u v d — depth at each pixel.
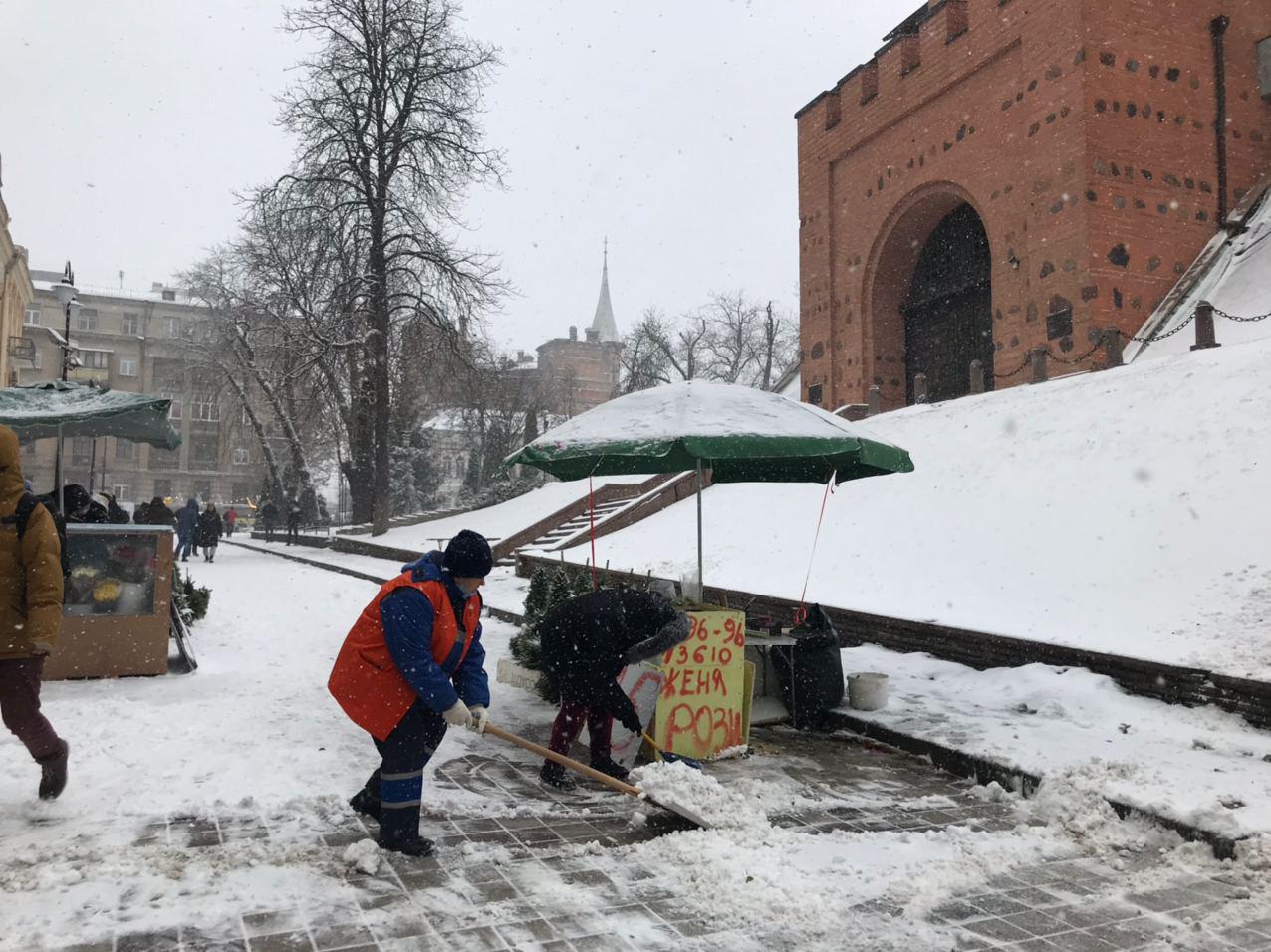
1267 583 7.33
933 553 10.72
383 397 27.47
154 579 7.57
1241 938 3.21
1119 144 18.86
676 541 15.78
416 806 3.80
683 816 4.14
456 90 27.58
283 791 4.54
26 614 4.13
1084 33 18.75
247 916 3.17
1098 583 8.46
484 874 3.62
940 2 22.98
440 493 51.56
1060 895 3.59
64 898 3.23
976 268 24.11
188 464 70.25
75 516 8.88
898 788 5.05
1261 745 5.34
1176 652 6.71
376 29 27.23
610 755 5.05
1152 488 9.61
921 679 7.57
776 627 7.05
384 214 27.33
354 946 2.97
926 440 14.49
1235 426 9.82
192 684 7.20
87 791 4.46
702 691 5.59
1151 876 3.79
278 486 39.91
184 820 4.11
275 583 16.89
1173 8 19.53
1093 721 6.00
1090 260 18.42
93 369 52.84
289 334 26.44
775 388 33.03
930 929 3.25
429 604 3.74
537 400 51.28
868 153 26.16
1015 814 4.61
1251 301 17.05
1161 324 18.23
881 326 26.38
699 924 3.23
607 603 4.98
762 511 15.75
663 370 55.88
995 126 21.19
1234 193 19.83
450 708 3.67
